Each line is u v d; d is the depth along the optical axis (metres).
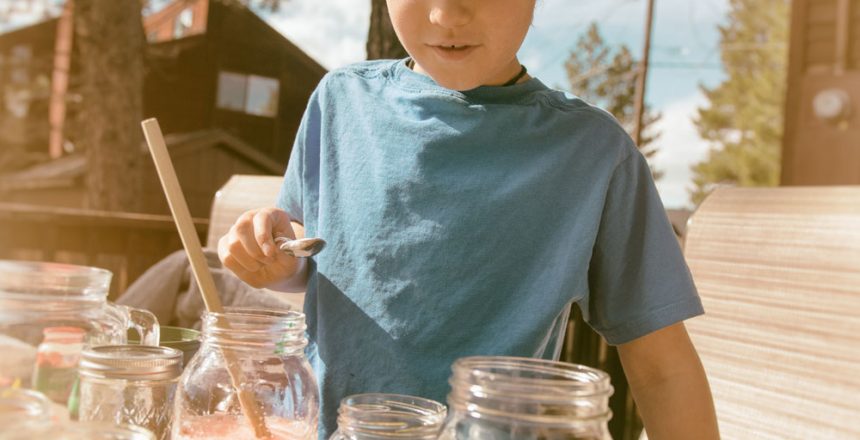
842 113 8.37
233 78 16.22
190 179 15.52
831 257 1.16
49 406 0.51
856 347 1.10
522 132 1.14
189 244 0.80
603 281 1.15
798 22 8.77
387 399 0.70
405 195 1.12
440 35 0.94
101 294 0.74
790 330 1.18
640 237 1.14
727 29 29.27
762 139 27.55
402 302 1.09
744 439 1.20
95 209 8.91
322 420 1.09
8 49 15.70
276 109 16.58
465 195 1.11
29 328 0.67
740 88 28.88
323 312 1.13
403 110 1.18
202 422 0.72
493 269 1.08
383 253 1.11
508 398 0.57
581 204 1.11
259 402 0.73
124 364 0.69
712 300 1.30
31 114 15.81
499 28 0.94
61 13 14.15
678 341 1.12
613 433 2.31
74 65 14.43
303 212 1.26
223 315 0.75
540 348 1.07
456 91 1.16
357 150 1.19
